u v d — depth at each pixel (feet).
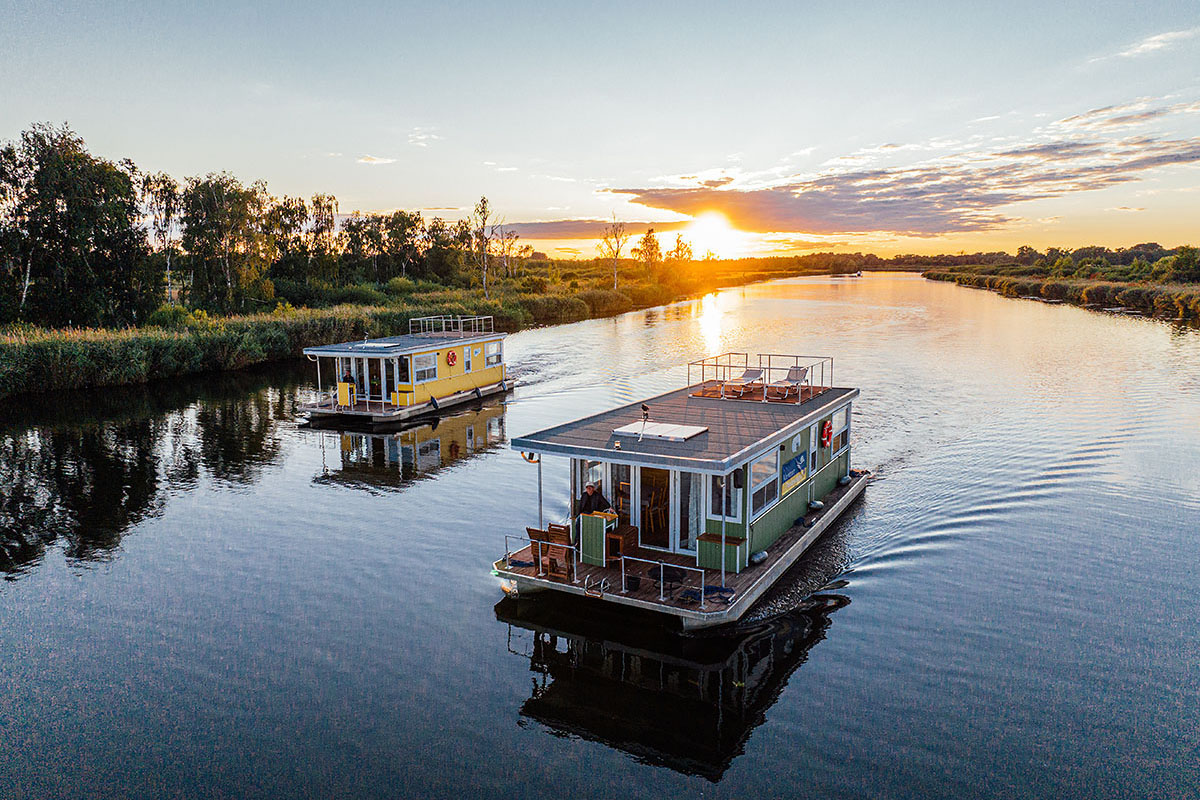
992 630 49.39
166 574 59.57
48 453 97.14
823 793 34.91
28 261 197.88
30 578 58.95
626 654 47.85
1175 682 43.42
